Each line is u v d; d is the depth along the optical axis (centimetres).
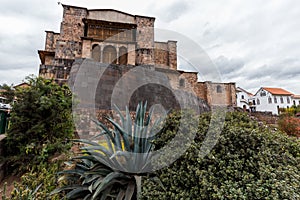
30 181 245
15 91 336
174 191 191
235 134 195
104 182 187
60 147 316
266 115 1335
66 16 1385
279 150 186
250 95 3872
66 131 340
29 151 307
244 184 152
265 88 3481
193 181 179
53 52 1134
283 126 613
